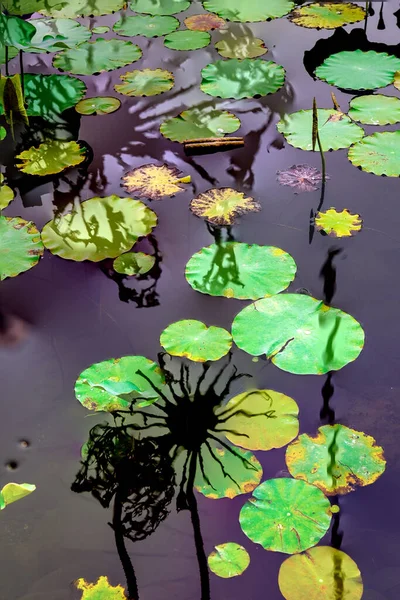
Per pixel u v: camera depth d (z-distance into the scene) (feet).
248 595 4.35
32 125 9.00
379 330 6.11
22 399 5.71
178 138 8.64
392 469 5.04
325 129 8.62
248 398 5.58
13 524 4.84
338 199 7.59
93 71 10.03
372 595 4.30
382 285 6.54
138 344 6.11
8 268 6.92
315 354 5.87
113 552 4.65
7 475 5.16
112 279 6.77
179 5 11.70
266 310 6.27
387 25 10.91
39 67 10.19
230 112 9.07
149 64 10.18
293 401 5.53
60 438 5.41
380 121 8.73
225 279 6.62
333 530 4.66
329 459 5.10
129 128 8.89
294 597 4.32
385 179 7.84
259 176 7.98
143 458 5.20
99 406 5.61
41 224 7.43
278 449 5.20
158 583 4.45
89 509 4.92
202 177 8.00
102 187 7.91
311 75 9.76
